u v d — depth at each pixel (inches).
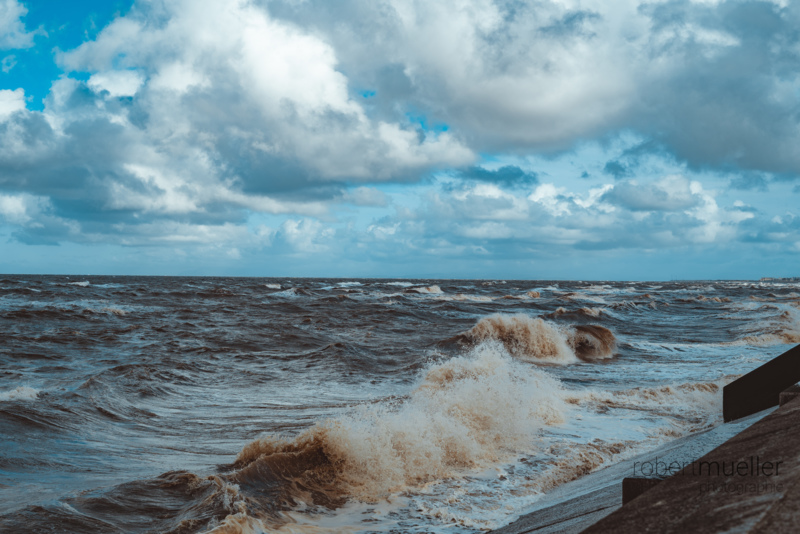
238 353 683.4
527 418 333.7
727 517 53.6
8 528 171.0
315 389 490.3
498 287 3631.9
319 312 1325.0
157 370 525.7
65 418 346.6
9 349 663.8
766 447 73.8
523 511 206.2
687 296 2495.1
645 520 57.7
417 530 190.4
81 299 1587.1
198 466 261.6
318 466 237.3
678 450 129.7
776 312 1242.6
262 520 188.7
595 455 281.1
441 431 280.4
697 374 589.3
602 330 799.1
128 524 180.1
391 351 751.7
